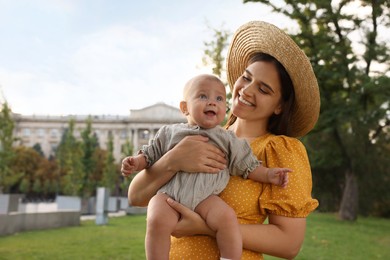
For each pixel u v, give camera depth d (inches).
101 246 384.8
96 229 550.9
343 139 838.5
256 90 85.0
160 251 69.8
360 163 813.2
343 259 350.9
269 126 93.0
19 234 461.4
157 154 82.7
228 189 78.9
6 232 453.7
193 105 78.2
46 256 323.9
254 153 84.2
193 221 71.8
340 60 697.0
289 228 76.2
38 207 1175.0
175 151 76.5
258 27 90.7
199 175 75.0
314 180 1053.8
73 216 605.0
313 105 89.2
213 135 77.8
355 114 701.3
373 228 624.1
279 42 84.3
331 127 718.5
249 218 78.5
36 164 2299.5
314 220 747.4
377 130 805.9
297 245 77.3
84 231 519.5
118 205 1120.8
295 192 77.3
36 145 2844.5
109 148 1754.4
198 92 78.7
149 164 82.9
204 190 74.2
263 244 74.6
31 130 3144.7
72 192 1298.0
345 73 682.2
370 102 723.4
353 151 819.4
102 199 639.8
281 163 80.1
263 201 77.7
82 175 1317.7
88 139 1364.4
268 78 84.2
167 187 76.1
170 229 71.1
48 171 2316.7
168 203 72.7
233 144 77.5
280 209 76.4
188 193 73.7
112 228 571.5
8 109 982.4
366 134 797.2
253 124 90.0
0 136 978.7
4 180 1006.4
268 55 86.7
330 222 718.5
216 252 76.1
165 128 83.9
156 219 70.9
